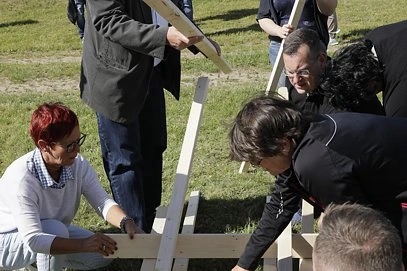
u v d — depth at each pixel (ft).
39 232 11.14
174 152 20.01
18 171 11.27
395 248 5.66
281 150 8.58
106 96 12.70
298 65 12.12
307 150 8.54
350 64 10.85
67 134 10.85
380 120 8.78
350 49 10.97
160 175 15.24
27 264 12.07
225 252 12.44
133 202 13.67
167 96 26.76
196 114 13.30
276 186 10.37
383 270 5.51
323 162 8.44
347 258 5.55
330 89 11.00
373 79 10.93
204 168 18.60
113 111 12.79
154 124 14.53
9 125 23.86
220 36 42.70
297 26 16.74
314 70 12.15
